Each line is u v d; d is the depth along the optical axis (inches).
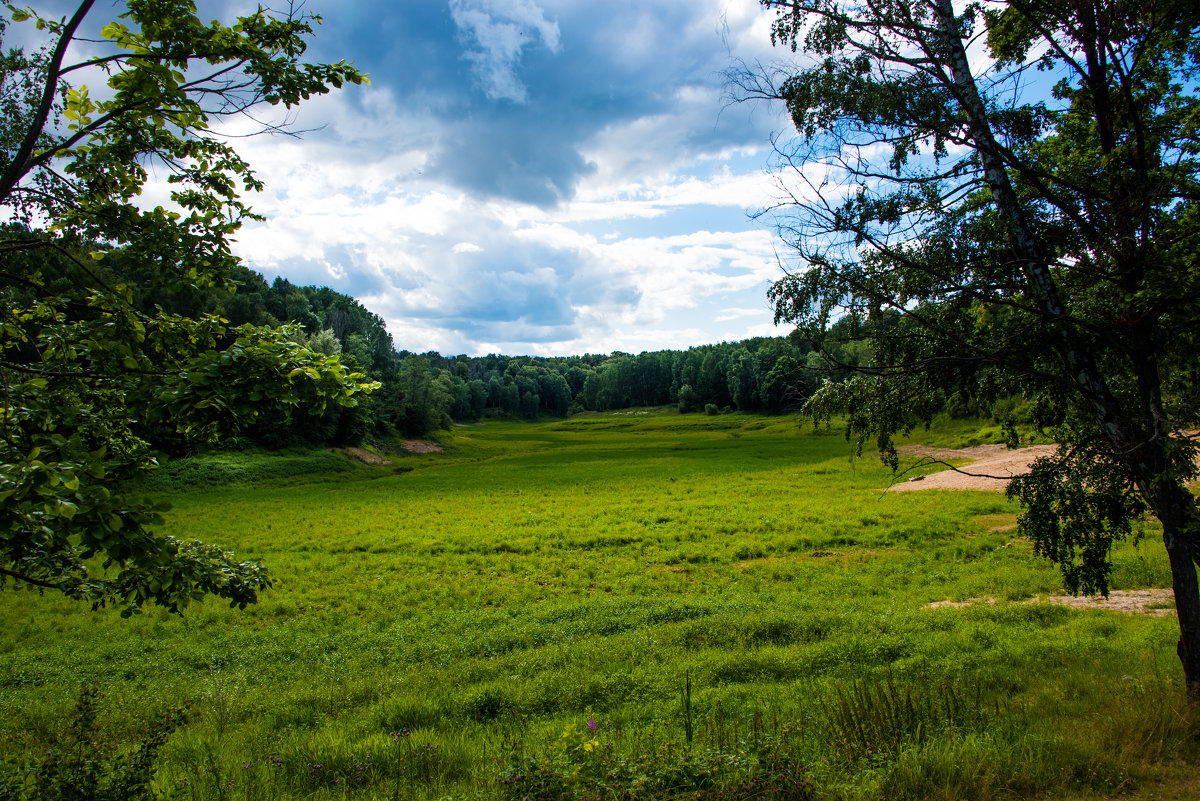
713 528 1137.4
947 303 333.1
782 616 546.6
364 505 1635.1
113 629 666.8
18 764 213.8
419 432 3777.1
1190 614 293.4
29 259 241.8
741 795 192.9
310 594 798.5
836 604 623.2
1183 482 280.2
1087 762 233.5
